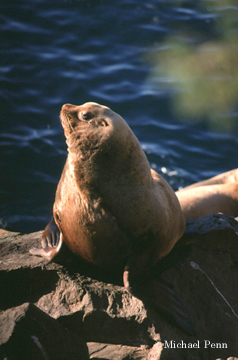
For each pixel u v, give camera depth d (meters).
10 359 14.99
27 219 36.59
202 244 22.55
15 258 21.97
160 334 18.45
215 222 23.28
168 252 21.25
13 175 40.28
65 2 67.12
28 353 15.27
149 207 18.78
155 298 19.06
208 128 48.53
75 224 19.27
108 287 19.80
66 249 20.67
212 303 21.19
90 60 56.75
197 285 21.34
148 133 47.78
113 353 18.25
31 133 45.12
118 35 61.28
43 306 19.70
